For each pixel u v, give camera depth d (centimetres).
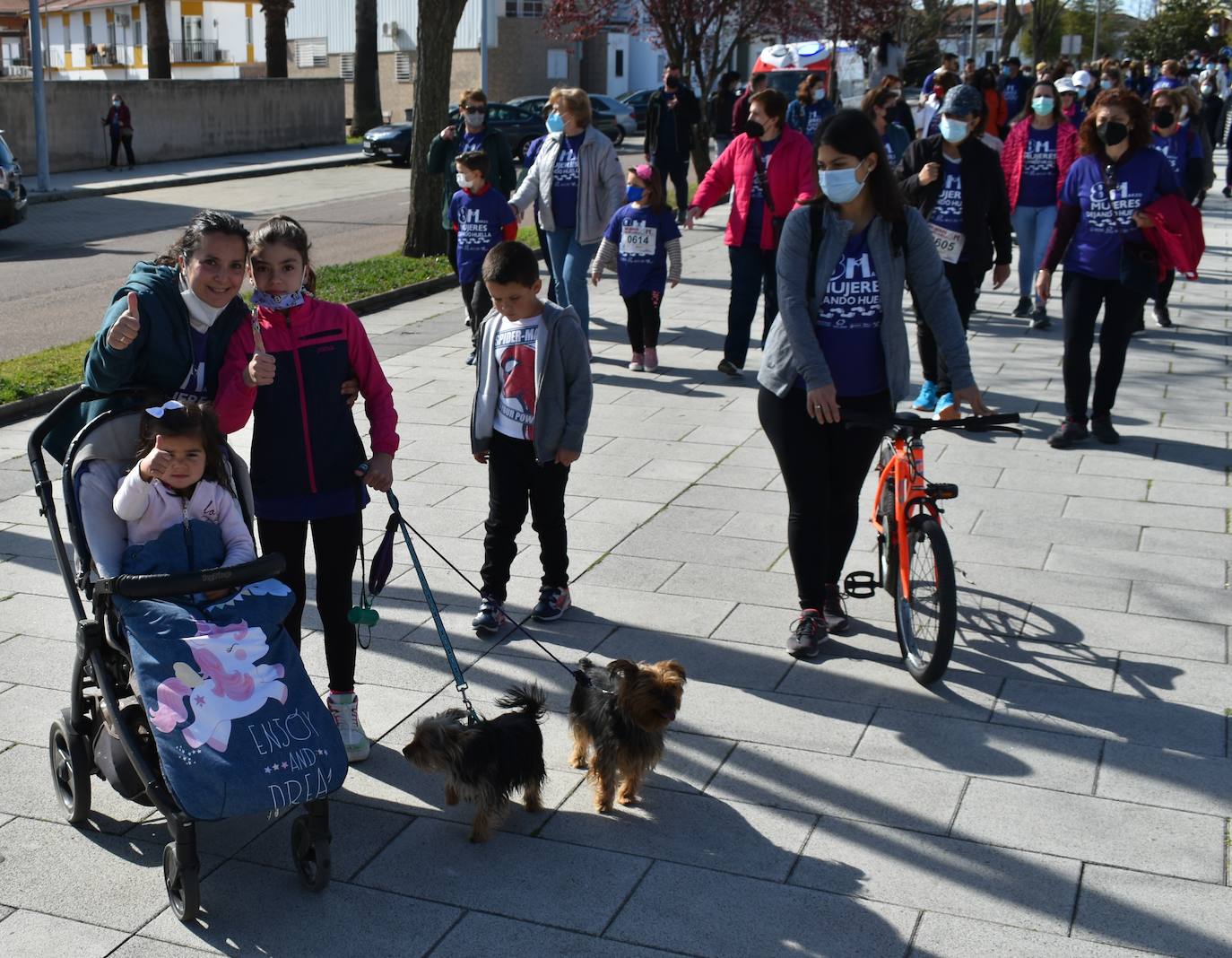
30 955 353
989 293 1343
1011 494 723
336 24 5275
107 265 1717
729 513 712
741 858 395
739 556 648
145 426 379
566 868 392
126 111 2977
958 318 512
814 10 2758
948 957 346
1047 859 390
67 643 554
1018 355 1056
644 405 940
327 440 441
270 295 424
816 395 498
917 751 457
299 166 3109
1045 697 494
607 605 592
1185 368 1012
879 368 519
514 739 401
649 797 433
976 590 594
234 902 378
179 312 402
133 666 367
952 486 511
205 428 385
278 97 3522
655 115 1750
